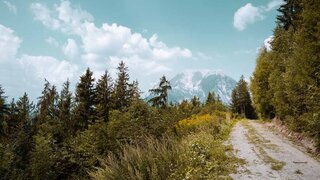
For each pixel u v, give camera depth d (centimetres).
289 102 2430
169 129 1711
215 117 3209
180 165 920
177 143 1170
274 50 3328
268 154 1374
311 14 1661
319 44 1577
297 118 2028
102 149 1866
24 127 3644
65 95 4344
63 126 3266
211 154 1254
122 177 780
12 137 2820
